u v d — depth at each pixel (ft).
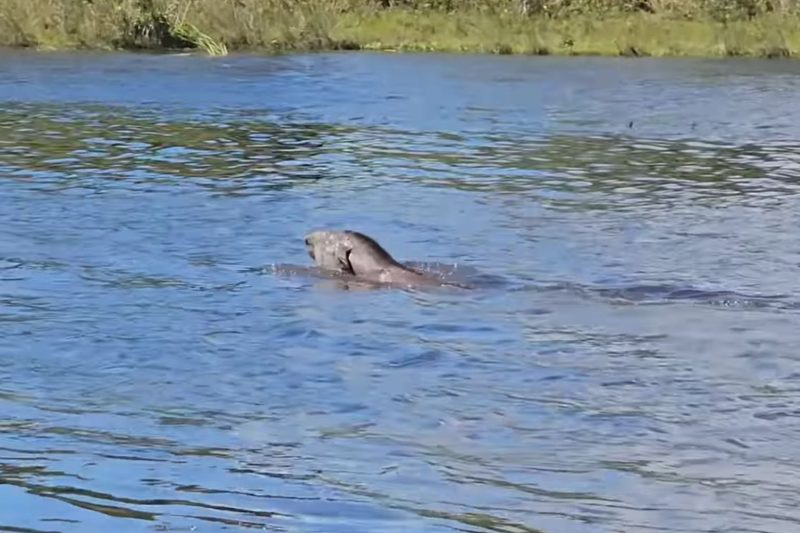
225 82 224.33
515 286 88.02
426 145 156.87
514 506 49.83
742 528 48.11
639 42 295.89
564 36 299.38
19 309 79.92
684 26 304.50
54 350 71.05
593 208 118.93
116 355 70.23
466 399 63.21
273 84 222.48
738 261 96.89
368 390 64.64
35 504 49.16
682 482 52.70
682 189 130.31
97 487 51.11
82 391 63.98
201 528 47.14
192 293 84.58
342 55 279.28
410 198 122.01
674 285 88.89
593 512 49.42
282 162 142.92
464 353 71.41
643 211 118.11
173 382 65.67
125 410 61.05
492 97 209.87
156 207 115.44
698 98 212.02
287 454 55.21
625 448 56.70
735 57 291.79
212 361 69.31
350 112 187.32
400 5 317.01
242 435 57.67
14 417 59.77
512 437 57.93
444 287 87.04
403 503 49.98
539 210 117.39
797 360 70.59
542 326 77.51
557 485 52.19
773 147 159.22
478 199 122.62
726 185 133.18
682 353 71.92
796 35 299.79
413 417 60.49
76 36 273.54
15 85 212.23
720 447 56.90
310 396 63.52
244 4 295.89
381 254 90.53
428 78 236.22
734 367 69.41
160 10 284.20
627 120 183.52
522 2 316.19
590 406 62.49
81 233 103.55
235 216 111.75
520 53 294.46
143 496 50.21
